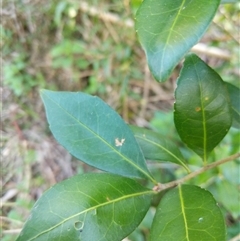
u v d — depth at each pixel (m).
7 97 0.51
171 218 0.14
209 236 0.13
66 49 0.52
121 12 0.53
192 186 0.15
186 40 0.11
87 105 0.15
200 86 0.15
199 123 0.15
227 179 0.30
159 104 0.53
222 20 0.35
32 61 0.53
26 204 0.43
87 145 0.15
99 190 0.13
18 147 0.49
